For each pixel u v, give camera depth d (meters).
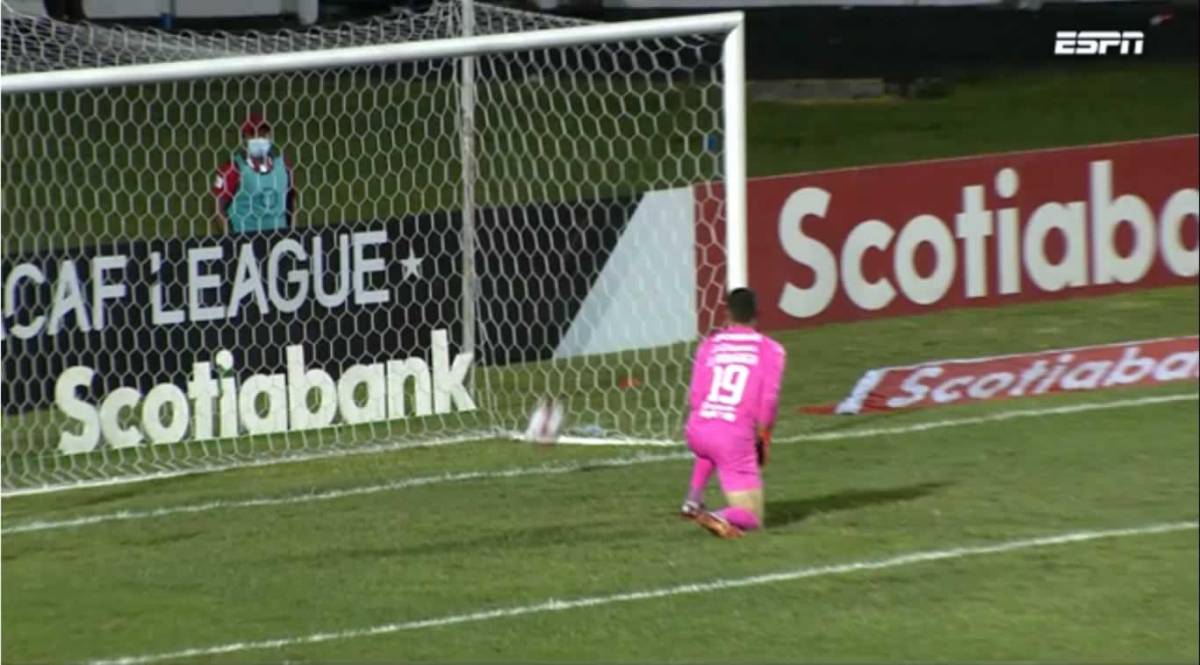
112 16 75.81
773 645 28.91
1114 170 56.38
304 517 37.16
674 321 50.81
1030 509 36.56
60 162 66.56
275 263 44.72
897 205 54.28
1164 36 99.06
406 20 55.62
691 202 50.78
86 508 38.28
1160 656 28.23
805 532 35.09
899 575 32.38
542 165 68.19
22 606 31.52
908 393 46.41
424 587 32.22
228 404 43.91
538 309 49.62
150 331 43.91
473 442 43.69
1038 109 90.88
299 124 69.50
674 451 42.47
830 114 90.56
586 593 31.69
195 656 28.77
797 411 45.53
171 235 55.75
